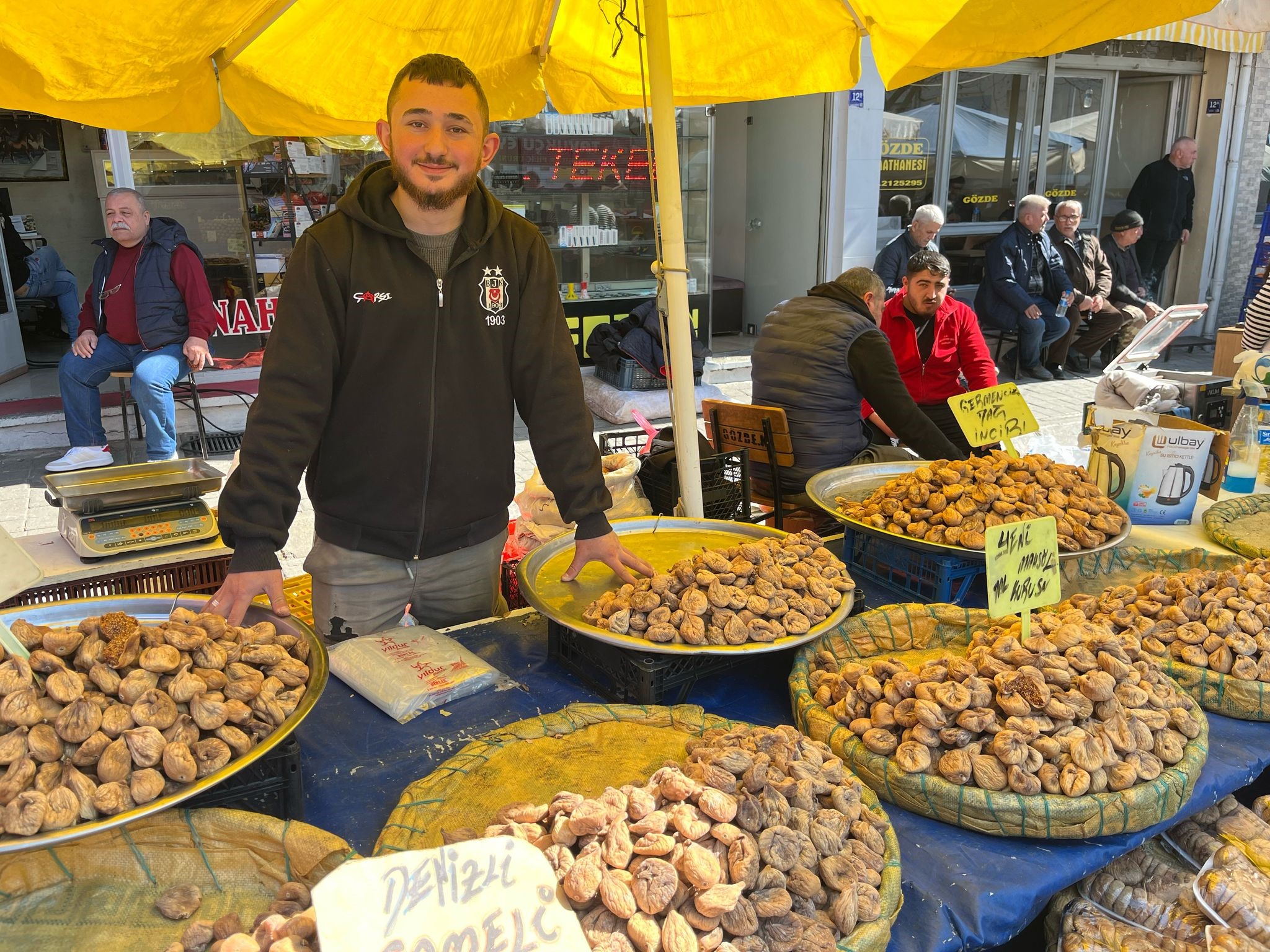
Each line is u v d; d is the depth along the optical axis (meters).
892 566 2.24
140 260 5.62
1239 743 1.62
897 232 9.34
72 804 1.12
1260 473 2.76
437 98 1.82
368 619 2.24
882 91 8.56
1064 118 9.91
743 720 1.71
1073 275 8.70
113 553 2.80
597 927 1.03
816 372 3.37
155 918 1.16
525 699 1.73
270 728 1.32
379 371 2.02
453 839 1.17
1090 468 2.62
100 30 1.85
